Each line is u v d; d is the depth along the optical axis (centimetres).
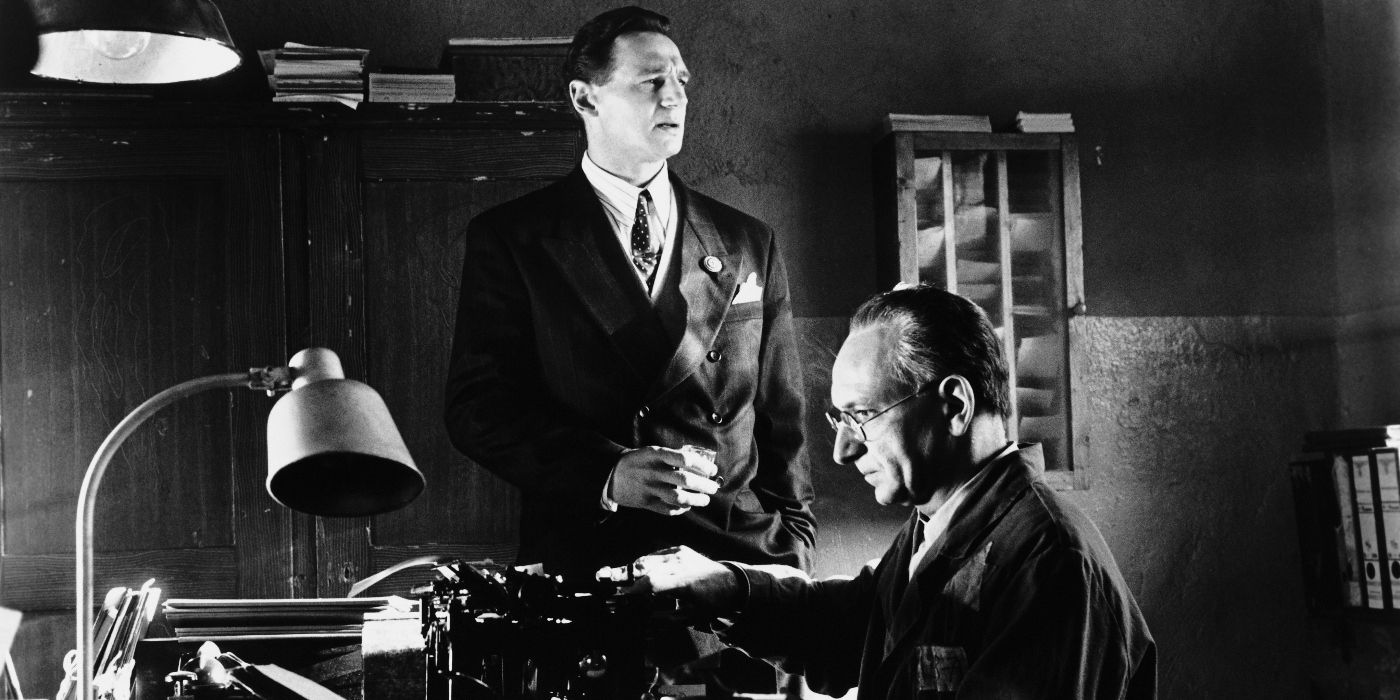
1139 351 447
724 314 332
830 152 431
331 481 217
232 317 349
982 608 195
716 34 428
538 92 375
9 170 342
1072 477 406
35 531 339
